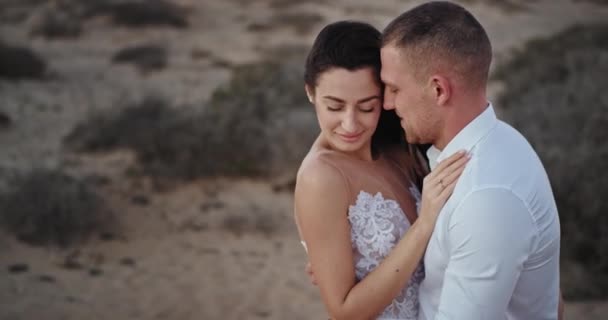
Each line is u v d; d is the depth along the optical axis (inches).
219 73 709.3
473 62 87.0
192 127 391.2
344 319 93.0
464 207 85.0
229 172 374.9
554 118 358.9
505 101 492.1
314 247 94.0
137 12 941.2
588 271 257.9
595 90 398.0
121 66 737.6
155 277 278.5
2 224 311.9
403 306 96.1
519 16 1031.6
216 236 315.3
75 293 264.2
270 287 270.4
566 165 294.4
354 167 95.6
